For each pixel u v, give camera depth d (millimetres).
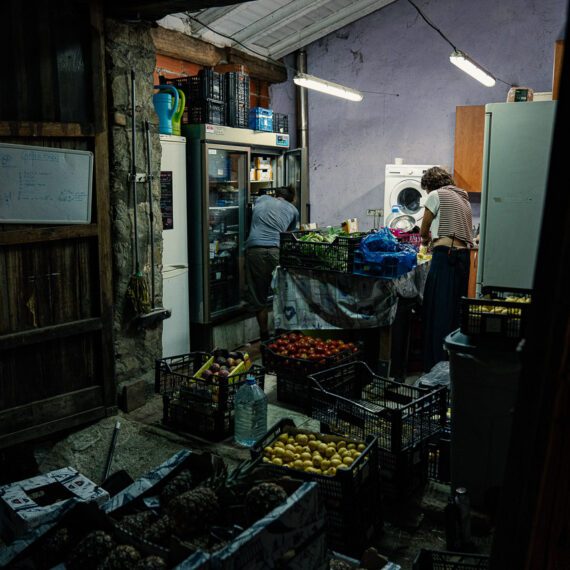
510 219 4652
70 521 1794
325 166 8648
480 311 2895
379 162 8305
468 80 7625
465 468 3002
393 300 4539
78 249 3982
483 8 7410
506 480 1159
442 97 7805
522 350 1110
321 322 4930
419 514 3031
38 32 3605
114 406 4238
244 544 1531
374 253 4582
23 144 3564
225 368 4047
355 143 8406
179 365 4504
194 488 2006
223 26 6891
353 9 7828
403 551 2734
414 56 7875
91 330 4051
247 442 3814
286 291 5066
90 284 4078
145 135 4359
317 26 7938
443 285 4941
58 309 3908
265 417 3896
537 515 1091
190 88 5516
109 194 4152
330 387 3668
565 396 1037
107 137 4086
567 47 952
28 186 3600
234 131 5777
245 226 6215
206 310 5570
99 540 1671
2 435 3627
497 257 4730
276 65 8250
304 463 2695
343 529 2568
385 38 7996
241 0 3736
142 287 4281
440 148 7926
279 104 8562
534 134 4473
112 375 4219
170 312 4633
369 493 2729
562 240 1010
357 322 4730
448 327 4973
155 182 4512
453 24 7602
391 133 8172
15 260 3648
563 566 1092
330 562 1954
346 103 8367
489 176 4648
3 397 3672
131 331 4395
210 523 1843
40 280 3789
